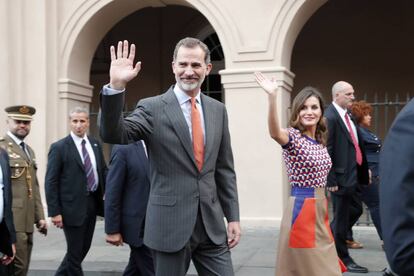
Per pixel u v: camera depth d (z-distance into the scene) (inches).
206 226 133.7
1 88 414.9
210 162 136.3
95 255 300.5
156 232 131.8
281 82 380.8
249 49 386.6
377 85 557.3
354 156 243.6
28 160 218.2
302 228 161.3
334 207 248.8
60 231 392.5
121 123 122.5
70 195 220.1
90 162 225.6
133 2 422.9
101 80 611.5
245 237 345.7
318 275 159.5
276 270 165.5
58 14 424.2
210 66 141.3
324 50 569.6
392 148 63.0
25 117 219.0
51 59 422.9
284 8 382.3
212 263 135.3
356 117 275.0
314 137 173.0
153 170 135.0
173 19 601.0
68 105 423.2
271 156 379.9
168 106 134.5
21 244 209.6
